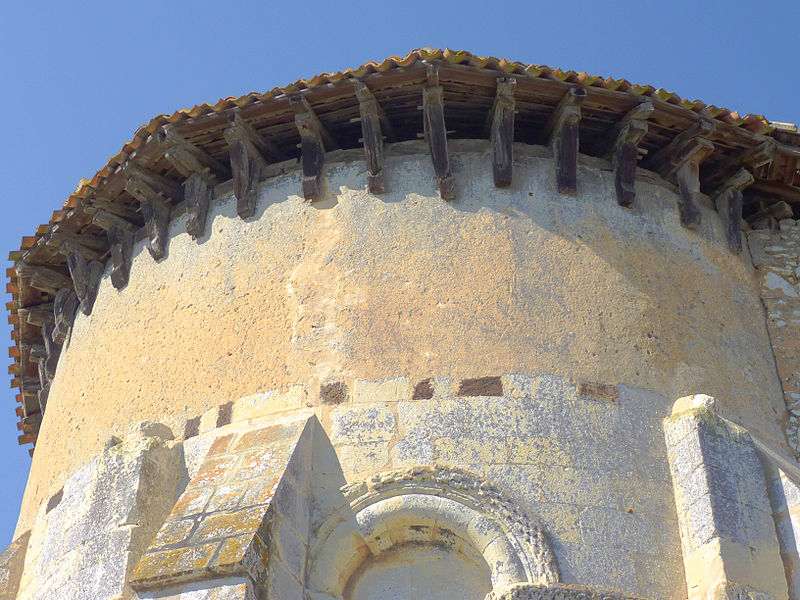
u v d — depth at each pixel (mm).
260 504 9945
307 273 12031
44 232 13961
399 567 10594
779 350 12828
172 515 10211
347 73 11773
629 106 12117
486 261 11859
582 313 11688
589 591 9961
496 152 12227
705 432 10945
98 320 13656
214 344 12070
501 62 11633
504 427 10852
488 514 10398
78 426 13086
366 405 11078
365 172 12477
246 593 9109
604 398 11219
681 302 12242
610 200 12500
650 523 10617
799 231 13594
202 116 12227
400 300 11664
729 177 13203
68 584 11070
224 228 12766
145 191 13047
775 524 10844
